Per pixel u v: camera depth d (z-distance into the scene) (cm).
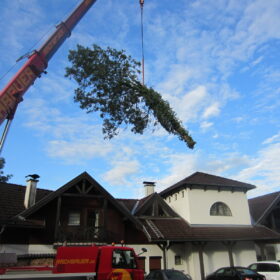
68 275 778
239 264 2095
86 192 1752
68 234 1639
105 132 1169
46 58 1338
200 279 1920
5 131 1113
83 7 1570
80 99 1139
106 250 862
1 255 841
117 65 1127
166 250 1895
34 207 1616
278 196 2422
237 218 2248
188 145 1117
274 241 2253
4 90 1127
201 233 1988
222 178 2427
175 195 2386
